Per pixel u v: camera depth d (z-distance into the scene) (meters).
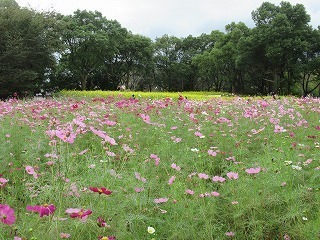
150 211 2.62
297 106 8.30
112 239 2.06
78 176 2.88
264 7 32.81
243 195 2.85
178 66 46.81
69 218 2.27
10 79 21.73
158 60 47.81
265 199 2.74
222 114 7.08
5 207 1.84
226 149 4.61
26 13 22.45
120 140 4.74
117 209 2.45
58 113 6.63
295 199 2.72
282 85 34.34
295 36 30.52
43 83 27.25
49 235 2.10
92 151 3.97
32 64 23.45
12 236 2.11
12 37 22.06
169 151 4.30
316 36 31.42
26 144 3.91
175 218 2.58
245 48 32.53
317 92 38.72
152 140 4.94
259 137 4.92
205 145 4.70
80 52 35.66
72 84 39.06
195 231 2.50
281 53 30.02
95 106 7.40
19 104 8.75
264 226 2.56
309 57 32.53
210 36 46.91
